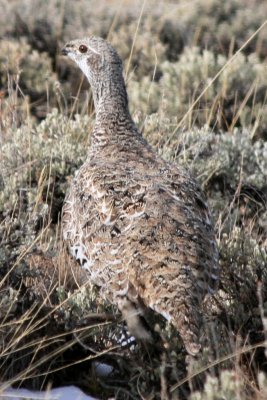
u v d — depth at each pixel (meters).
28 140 25.48
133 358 18.19
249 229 22.75
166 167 19.33
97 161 19.77
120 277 17.03
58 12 41.09
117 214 17.72
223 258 19.94
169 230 17.16
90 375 18.58
